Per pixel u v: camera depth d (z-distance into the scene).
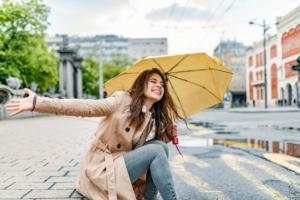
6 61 31.25
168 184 2.65
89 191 2.84
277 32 48.44
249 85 66.50
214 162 5.48
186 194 3.65
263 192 3.69
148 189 2.87
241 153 6.38
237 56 83.81
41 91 36.66
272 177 4.37
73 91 45.75
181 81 3.09
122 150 2.88
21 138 9.58
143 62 2.86
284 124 13.99
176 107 3.24
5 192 3.71
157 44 125.88
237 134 10.09
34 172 4.79
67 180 4.25
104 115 2.75
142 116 2.82
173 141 3.18
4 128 13.70
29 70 33.00
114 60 75.62
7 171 4.88
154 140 3.03
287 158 5.78
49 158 6.00
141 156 2.71
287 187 3.88
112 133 2.81
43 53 34.09
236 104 75.44
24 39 32.03
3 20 30.08
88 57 69.12
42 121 19.09
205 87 3.14
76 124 15.78
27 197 3.50
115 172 2.71
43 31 32.91
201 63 2.93
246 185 3.99
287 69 45.34
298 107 38.66
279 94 49.06
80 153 6.55
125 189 2.67
